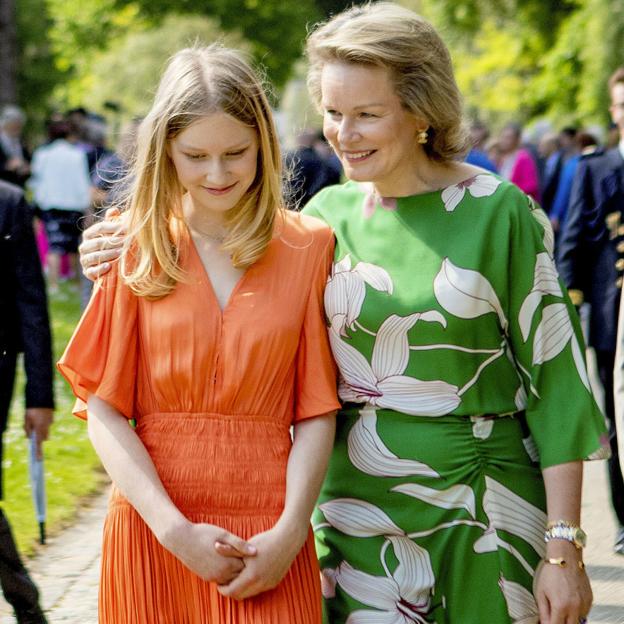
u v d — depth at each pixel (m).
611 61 27.03
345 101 3.56
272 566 3.33
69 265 21.52
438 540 3.67
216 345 3.46
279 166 3.58
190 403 3.46
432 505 3.66
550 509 3.60
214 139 3.41
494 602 3.65
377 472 3.70
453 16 32.38
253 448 3.46
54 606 5.98
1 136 19.95
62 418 10.27
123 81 42.12
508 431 3.69
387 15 3.58
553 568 3.54
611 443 6.94
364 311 3.64
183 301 3.47
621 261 7.14
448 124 3.64
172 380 3.46
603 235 7.22
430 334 3.60
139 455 3.43
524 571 3.65
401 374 3.65
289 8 45.81
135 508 3.41
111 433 3.47
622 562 6.64
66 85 50.81
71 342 3.52
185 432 3.46
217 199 3.47
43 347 5.68
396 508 3.69
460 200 3.66
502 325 3.65
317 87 3.71
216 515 3.42
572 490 3.59
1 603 6.01
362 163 3.61
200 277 3.50
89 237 3.63
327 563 3.82
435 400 3.64
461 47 32.78
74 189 19.27
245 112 3.44
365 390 3.69
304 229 3.70
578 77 29.00
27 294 5.64
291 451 3.55
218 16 45.25
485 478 3.64
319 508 3.84
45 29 49.78
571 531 3.55
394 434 3.67
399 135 3.59
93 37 45.91
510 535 3.64
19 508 7.64
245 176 3.47
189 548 3.30
